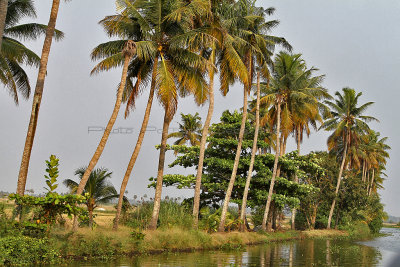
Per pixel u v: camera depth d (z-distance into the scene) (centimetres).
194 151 3706
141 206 3019
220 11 3288
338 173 5675
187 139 5741
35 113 1947
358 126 5847
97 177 2622
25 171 1908
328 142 6041
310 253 2592
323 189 5500
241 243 2923
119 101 2138
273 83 4209
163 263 1731
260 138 3934
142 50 2320
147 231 2339
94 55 2409
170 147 3734
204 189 3834
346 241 4269
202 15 2744
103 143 2097
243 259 2067
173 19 2373
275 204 4178
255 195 3831
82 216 1759
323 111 4975
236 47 3372
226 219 3553
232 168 3556
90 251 1756
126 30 2462
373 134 8294
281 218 5722
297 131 5056
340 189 5878
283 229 4709
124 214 2950
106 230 2191
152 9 2461
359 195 5709
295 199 3791
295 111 4375
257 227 4181
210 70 2422
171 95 2311
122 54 2247
